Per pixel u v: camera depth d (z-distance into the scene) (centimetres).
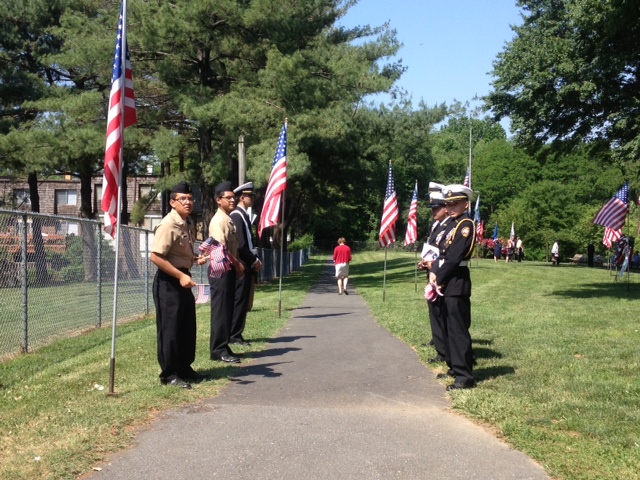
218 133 2638
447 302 716
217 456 499
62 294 1152
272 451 511
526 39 2122
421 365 867
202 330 1183
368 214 9950
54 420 578
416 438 547
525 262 5578
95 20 2538
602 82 1956
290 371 823
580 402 636
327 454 506
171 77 2531
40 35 3127
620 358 872
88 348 1002
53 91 2888
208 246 862
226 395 691
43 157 2480
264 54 2580
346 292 2328
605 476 454
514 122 2202
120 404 633
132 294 1475
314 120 2473
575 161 6906
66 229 1179
